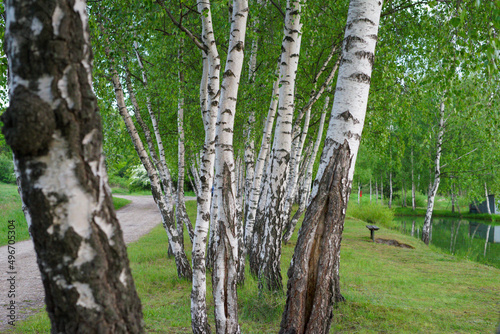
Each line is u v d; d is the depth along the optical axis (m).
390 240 15.07
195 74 9.85
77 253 1.52
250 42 9.84
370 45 3.33
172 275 8.73
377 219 24.62
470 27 5.71
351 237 15.88
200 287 5.07
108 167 9.38
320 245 3.34
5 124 1.49
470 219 32.78
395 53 7.96
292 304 3.31
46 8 1.50
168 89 8.62
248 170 11.48
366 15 3.30
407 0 7.89
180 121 10.09
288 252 11.51
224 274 4.43
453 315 6.11
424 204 42.56
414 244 15.34
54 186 1.50
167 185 9.37
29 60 1.50
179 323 5.61
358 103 3.33
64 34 1.52
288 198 12.80
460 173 17.06
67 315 1.53
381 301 6.74
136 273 8.81
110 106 8.66
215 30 8.30
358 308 6.19
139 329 1.67
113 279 1.60
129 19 6.24
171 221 8.52
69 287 1.51
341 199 3.35
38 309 6.28
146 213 24.64
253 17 7.31
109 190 1.66
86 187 1.55
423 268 10.44
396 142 10.91
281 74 6.98
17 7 1.51
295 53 6.87
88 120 1.57
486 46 4.89
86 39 1.60
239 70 4.67
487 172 17.38
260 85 8.88
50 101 1.50
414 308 6.43
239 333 4.51
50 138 1.50
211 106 5.35
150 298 7.07
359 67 3.31
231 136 4.63
